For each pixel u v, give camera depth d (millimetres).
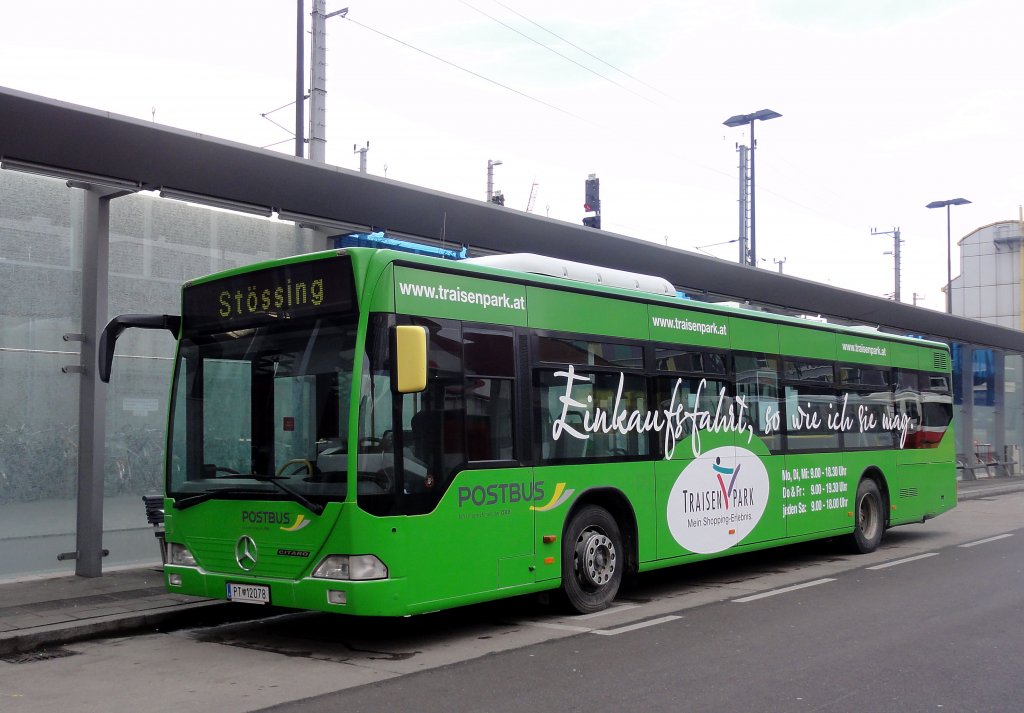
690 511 10250
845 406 13320
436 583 7426
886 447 14164
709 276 17750
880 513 13930
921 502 14961
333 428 7250
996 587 10391
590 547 8984
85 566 10602
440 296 7797
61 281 11023
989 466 31562
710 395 10734
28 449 10648
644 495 9656
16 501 10508
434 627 8602
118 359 11516
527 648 7613
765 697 6066
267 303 7836
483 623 8727
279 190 11383
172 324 8508
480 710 5867
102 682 6754
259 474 7621
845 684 6379
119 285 11531
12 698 6371
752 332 11586
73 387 11031
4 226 10617
